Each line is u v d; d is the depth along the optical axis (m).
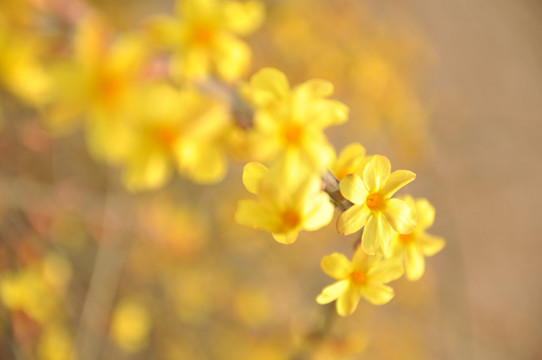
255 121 0.27
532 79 1.40
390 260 0.28
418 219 0.28
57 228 0.54
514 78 1.38
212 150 0.28
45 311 0.44
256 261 0.74
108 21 0.63
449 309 0.89
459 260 0.99
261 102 0.27
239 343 0.68
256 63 0.71
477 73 1.35
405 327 0.82
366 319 0.80
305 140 0.26
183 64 0.28
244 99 0.28
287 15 0.75
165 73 0.28
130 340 0.58
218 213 0.72
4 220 0.47
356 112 0.79
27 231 0.50
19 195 0.49
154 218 0.61
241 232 0.72
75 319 0.55
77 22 0.28
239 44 0.31
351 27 0.77
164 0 0.80
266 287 0.74
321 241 0.77
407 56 0.83
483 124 1.31
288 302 0.74
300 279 0.76
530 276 1.28
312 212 0.26
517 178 1.29
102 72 0.26
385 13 0.93
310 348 0.35
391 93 0.78
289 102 0.27
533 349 1.12
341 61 0.74
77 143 0.59
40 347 0.43
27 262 0.45
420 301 0.86
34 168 0.55
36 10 0.28
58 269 0.50
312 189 0.26
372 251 0.26
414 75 0.90
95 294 0.54
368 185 0.27
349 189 0.26
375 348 0.78
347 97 0.77
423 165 0.95
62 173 0.58
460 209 1.23
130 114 0.26
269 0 0.76
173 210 0.65
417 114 0.84
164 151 0.27
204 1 0.31
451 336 0.87
